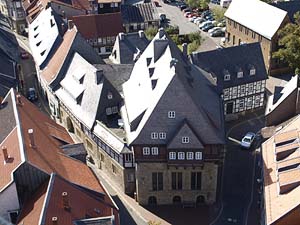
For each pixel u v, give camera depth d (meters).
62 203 52.81
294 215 55.25
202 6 150.75
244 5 119.25
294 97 78.44
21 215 55.38
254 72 92.62
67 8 127.81
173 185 71.00
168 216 70.19
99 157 79.88
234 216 69.62
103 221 52.16
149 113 66.88
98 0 141.88
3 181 56.97
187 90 65.62
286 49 103.38
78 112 83.31
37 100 102.50
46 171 56.81
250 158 81.56
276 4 111.56
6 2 139.00
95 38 120.12
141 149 68.12
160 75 70.19
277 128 78.31
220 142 66.69
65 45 96.31
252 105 94.94
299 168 60.41
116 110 82.19
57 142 70.06
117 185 76.50
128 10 132.75
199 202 72.50
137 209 71.69
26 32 139.00
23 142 58.75
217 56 91.88
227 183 76.06
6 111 70.38
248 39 116.50
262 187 68.38
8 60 101.06
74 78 87.69
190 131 65.94
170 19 147.88
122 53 100.06
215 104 75.94
